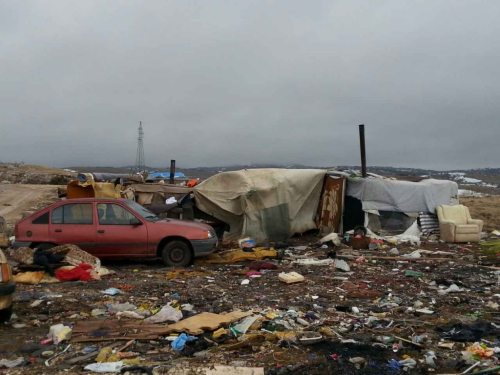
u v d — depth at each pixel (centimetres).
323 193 1692
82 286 892
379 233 1647
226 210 1575
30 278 914
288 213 1600
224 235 1574
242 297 809
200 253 1116
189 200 1598
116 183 1661
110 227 1102
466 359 514
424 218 1650
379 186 1667
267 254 1222
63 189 1631
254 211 1566
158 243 1109
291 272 970
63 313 709
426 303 768
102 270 1002
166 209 1534
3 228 1571
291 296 816
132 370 491
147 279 966
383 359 524
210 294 829
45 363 516
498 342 572
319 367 499
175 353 547
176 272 1024
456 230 1529
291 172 1644
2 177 6003
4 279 638
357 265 1129
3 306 630
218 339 581
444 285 903
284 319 663
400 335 602
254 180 1587
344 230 1692
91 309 733
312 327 630
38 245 1088
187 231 1115
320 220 1688
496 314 703
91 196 1554
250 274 1011
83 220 1106
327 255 1252
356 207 1692
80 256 1009
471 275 1009
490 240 1575
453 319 672
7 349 561
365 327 637
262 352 543
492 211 2245
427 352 538
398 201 1655
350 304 763
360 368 498
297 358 524
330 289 874
